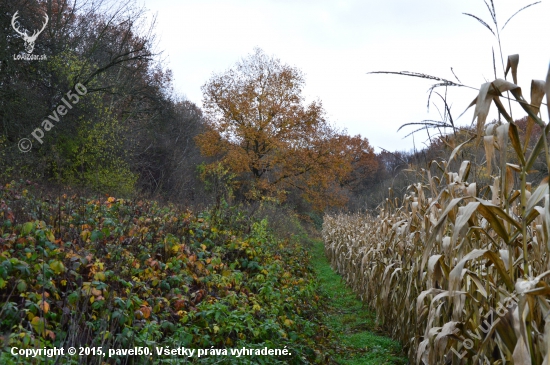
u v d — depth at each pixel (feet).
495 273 12.66
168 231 27.12
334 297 34.91
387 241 24.03
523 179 9.16
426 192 23.59
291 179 100.99
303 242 70.08
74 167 56.18
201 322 17.11
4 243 16.97
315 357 18.81
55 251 16.71
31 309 12.92
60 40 61.46
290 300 23.88
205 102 101.09
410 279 18.74
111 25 76.54
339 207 99.60
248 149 101.96
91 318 14.47
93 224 23.56
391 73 9.44
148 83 90.74
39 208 23.68
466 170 12.94
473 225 11.34
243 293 21.61
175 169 89.20
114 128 63.36
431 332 12.26
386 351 21.13
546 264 10.94
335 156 98.94
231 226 32.94
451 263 12.63
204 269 22.24
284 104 100.83
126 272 18.60
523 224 9.13
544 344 9.34
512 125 8.93
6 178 35.29
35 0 56.80
